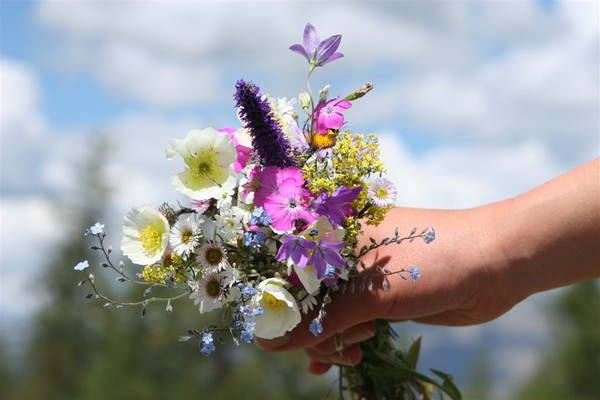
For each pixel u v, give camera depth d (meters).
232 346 6.86
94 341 7.58
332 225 0.64
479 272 0.71
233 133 0.69
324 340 0.76
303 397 6.62
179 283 0.66
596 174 0.69
